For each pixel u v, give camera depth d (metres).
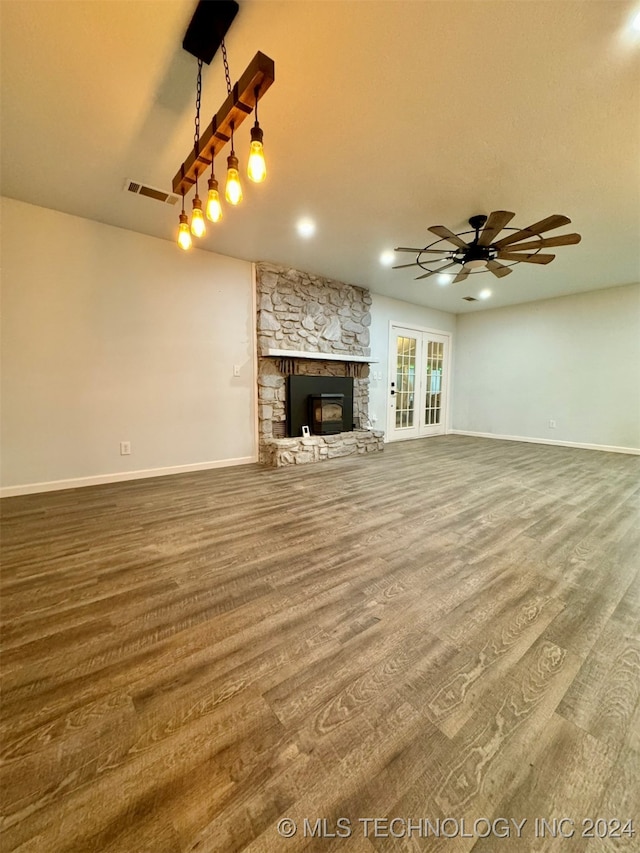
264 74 1.26
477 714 1.14
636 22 1.44
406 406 6.71
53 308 3.24
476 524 2.65
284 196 2.82
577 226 3.34
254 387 4.58
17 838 0.81
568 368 5.97
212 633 1.50
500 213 2.33
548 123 2.03
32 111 1.96
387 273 4.79
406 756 1.01
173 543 2.31
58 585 1.83
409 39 1.53
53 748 1.02
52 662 1.34
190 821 0.85
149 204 3.03
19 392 3.15
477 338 7.12
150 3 1.40
